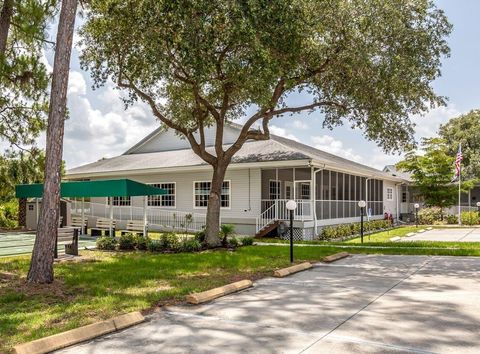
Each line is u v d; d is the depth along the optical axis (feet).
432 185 98.84
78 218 64.85
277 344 14.15
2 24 31.32
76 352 13.75
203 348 13.89
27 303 20.27
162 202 74.18
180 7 31.30
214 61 33.81
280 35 33.63
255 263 33.12
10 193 59.31
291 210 33.60
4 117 42.93
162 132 85.81
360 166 97.81
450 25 37.96
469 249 39.52
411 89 38.65
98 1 37.04
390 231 79.51
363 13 34.83
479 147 130.11
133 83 42.63
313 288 23.52
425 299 20.40
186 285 24.35
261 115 44.09
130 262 33.94
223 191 67.10
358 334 15.10
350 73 38.52
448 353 13.16
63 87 24.99
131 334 15.57
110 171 75.82
